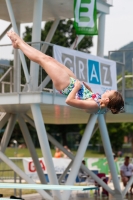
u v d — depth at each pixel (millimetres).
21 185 8992
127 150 68875
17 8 19750
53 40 55375
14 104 16109
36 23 16844
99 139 57781
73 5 19188
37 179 27578
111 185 27062
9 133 20125
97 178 19844
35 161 20625
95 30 18297
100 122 19438
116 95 8281
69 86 8242
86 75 17328
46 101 15695
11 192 23797
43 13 20812
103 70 18312
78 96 8250
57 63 8430
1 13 20609
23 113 20219
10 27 20859
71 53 16734
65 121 24688
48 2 18938
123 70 19969
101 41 20062
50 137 19875
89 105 8125
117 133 56750
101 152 69688
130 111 20203
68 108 17250
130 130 56500
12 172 31984
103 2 19812
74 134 78250
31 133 70312
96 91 17766
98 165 30812
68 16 21156
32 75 16203
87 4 18156
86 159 31031
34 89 16109
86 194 23391
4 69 17469
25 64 16016
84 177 25922
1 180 27938
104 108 8438
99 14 20031
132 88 20234
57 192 16109
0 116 20438
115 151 57719
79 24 18234
